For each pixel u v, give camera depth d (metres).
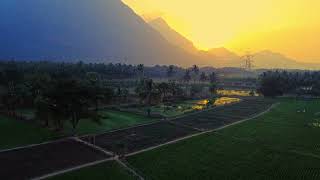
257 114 148.50
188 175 69.75
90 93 96.88
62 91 93.19
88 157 77.00
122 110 147.38
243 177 69.56
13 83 135.00
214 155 83.00
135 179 66.19
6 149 80.12
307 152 86.81
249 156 82.81
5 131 96.19
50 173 66.38
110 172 69.06
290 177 69.75
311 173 71.88
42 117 100.69
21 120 111.44
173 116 137.88
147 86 166.75
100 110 142.88
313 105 182.75
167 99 189.12
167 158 79.38
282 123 125.38
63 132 97.88
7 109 129.50
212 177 69.19
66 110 94.56
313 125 121.62
